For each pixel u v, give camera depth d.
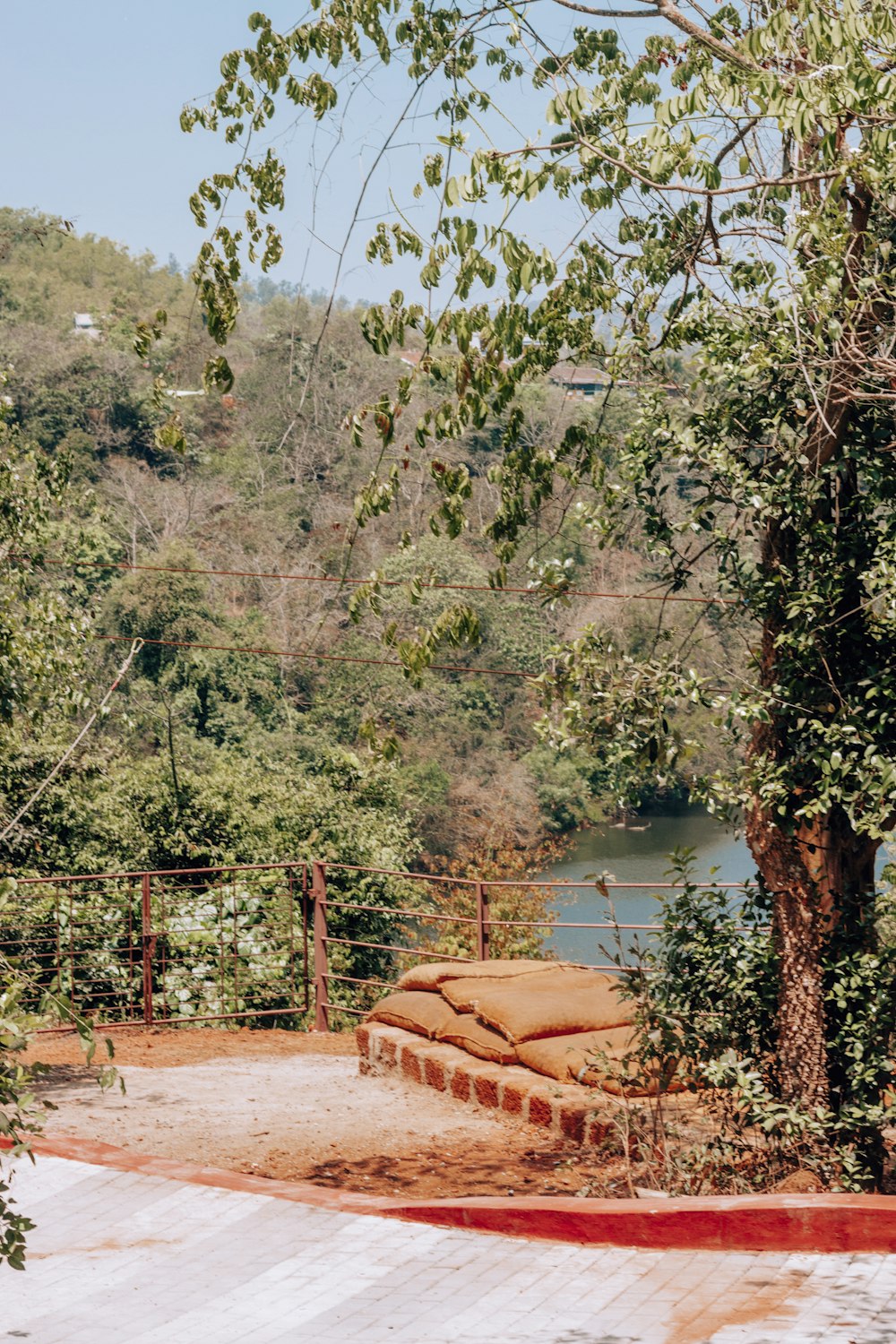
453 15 7.03
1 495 10.68
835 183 5.74
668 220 7.07
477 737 41.22
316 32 7.22
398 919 21.89
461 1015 9.02
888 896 6.88
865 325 6.38
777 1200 5.11
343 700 40.59
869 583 6.17
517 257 5.70
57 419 52.41
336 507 44.84
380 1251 5.18
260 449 47.53
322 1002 11.82
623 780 6.84
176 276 84.56
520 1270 4.94
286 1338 4.40
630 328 7.05
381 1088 8.89
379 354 6.34
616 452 7.09
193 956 16.66
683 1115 7.40
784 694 6.44
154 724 37.41
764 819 6.61
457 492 6.43
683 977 7.08
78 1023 4.25
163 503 46.56
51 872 20.30
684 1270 4.87
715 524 6.86
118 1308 4.68
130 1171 6.16
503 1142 7.50
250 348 48.16
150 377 54.78
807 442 6.46
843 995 6.57
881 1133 6.79
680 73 6.70
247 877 20.20
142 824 21.17
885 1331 4.24
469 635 6.46
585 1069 7.75
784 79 5.52
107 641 39.50
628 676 6.71
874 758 6.00
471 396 6.36
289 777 23.20
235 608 43.72
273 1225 5.48
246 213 7.46
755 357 6.28
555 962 9.84
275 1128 7.83
